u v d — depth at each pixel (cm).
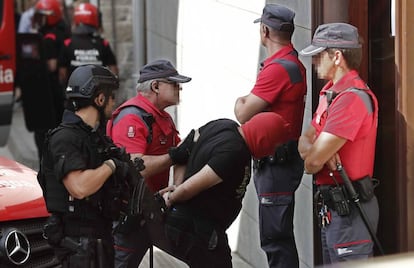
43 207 623
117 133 659
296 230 722
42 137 1252
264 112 631
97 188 555
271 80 649
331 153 560
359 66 615
